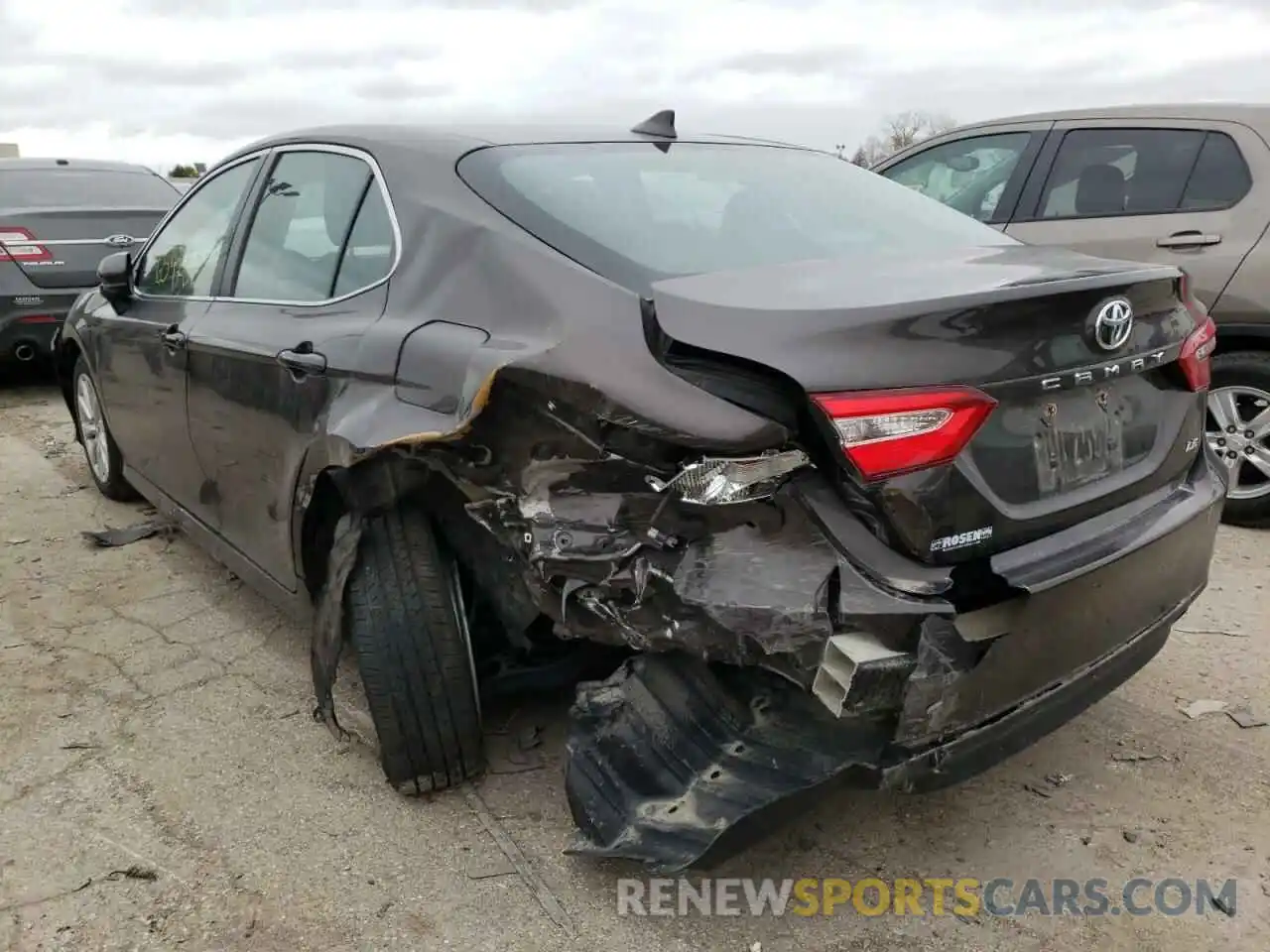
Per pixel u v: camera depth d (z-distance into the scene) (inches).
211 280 150.0
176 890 98.3
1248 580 170.7
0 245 295.9
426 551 106.9
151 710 130.2
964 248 114.5
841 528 81.7
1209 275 187.3
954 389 81.8
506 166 111.3
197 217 162.2
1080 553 91.1
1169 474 105.2
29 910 95.3
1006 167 217.3
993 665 84.5
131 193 349.1
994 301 83.5
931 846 105.6
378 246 116.0
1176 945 92.1
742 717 91.0
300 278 128.6
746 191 119.6
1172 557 101.5
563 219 102.5
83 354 194.2
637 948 91.7
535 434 89.8
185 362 146.9
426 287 106.6
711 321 84.8
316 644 112.0
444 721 107.5
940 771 85.4
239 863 102.0
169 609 159.6
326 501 119.3
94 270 309.6
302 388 116.2
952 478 82.7
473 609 114.4
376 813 109.6
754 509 83.4
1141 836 106.6
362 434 101.8
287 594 131.3
